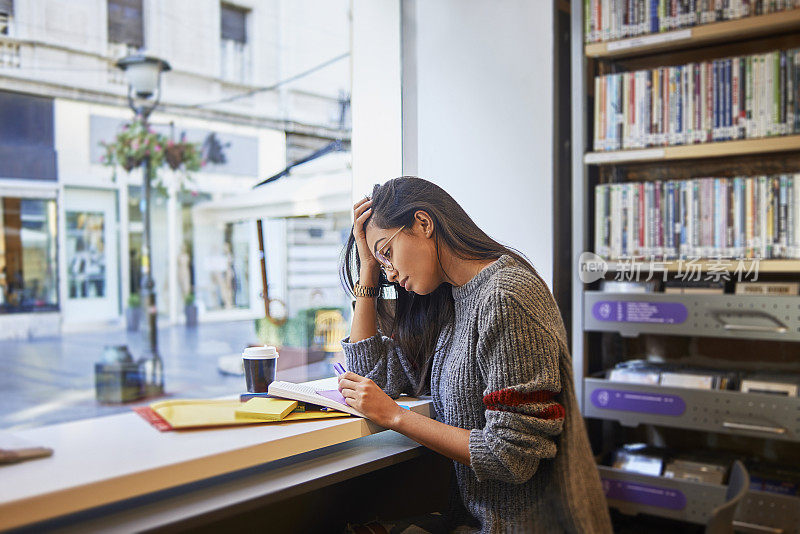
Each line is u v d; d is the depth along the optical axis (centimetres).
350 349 146
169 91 1388
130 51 1345
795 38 195
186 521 82
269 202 436
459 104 222
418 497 150
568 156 217
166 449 92
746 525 180
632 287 204
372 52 239
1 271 1305
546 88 205
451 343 132
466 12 220
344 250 154
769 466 196
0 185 1245
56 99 1288
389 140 237
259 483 97
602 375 217
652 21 197
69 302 1391
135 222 1424
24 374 1293
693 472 191
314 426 109
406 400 139
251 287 1438
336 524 133
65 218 1342
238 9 1415
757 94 185
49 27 1248
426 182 134
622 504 198
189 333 1495
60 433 101
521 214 211
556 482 113
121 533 76
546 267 207
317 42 1413
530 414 108
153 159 1386
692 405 189
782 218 182
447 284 140
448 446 112
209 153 1428
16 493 72
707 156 196
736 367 209
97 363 1323
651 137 200
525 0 208
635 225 203
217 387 1274
